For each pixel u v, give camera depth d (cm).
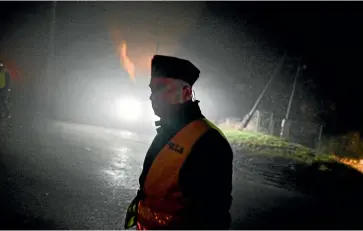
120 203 471
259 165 902
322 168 916
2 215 371
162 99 148
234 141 1153
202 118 145
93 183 546
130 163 737
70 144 838
